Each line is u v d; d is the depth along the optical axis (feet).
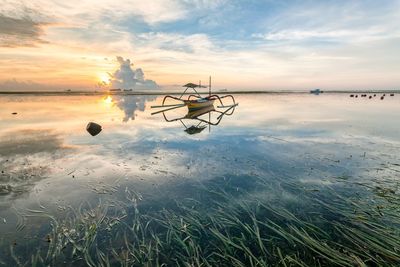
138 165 32.60
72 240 16.90
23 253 15.72
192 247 16.11
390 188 24.79
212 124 68.28
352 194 23.79
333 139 48.19
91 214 20.33
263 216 20.29
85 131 55.67
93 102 166.91
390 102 176.96
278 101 192.54
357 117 82.43
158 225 19.06
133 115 89.56
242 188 25.76
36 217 19.80
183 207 21.68
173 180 27.84
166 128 61.57
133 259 15.31
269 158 35.94
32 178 27.53
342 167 31.58
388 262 14.60
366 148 40.75
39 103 150.61
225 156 37.09
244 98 247.70
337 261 14.61
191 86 88.89
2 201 22.21
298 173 29.78
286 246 16.39
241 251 16.01
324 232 17.61
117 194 24.17
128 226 18.81
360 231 17.61
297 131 57.06
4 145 41.88
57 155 36.45
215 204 22.43
